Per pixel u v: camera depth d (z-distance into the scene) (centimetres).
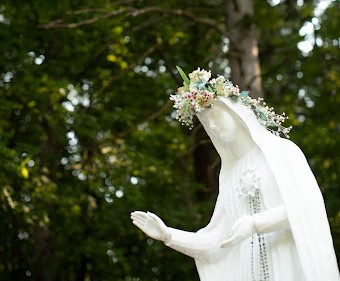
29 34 1488
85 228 1515
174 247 649
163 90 1662
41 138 1517
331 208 1441
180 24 1620
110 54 1608
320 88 1808
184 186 1523
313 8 1709
